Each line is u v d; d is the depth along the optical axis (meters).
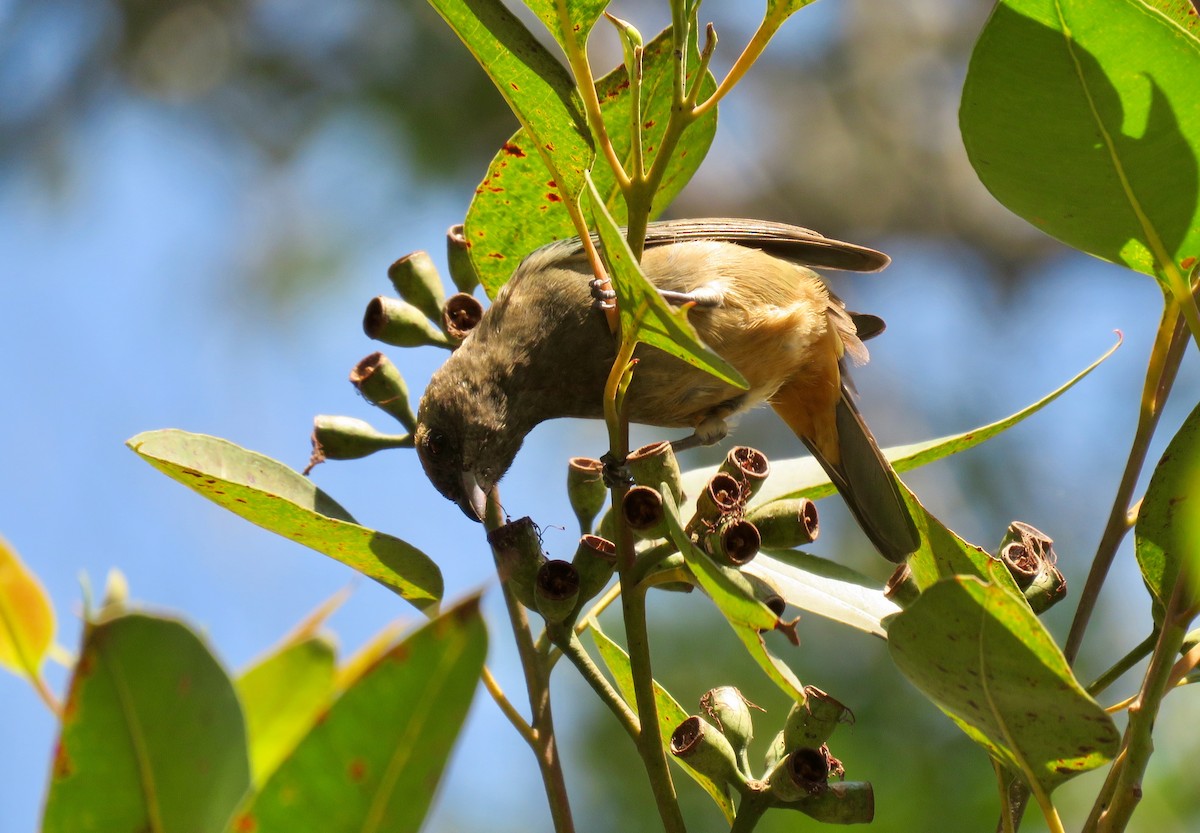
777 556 6.33
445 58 16.56
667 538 4.97
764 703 11.01
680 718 5.73
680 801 10.91
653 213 6.85
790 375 9.16
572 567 5.14
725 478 5.14
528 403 8.86
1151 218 4.86
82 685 2.85
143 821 3.00
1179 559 4.84
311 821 2.95
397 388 6.45
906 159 21.73
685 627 11.42
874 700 11.10
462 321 6.82
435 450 9.01
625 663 5.80
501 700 5.39
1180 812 10.93
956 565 5.14
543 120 5.22
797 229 9.14
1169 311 5.25
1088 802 10.20
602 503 5.97
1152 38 4.41
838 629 11.47
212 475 5.23
